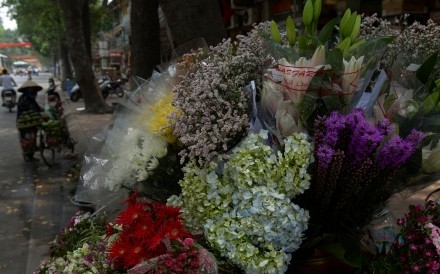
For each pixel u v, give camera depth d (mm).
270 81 1595
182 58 1953
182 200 1632
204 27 3480
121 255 1471
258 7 7379
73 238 2221
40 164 8109
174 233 1425
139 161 1700
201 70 1716
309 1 1574
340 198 1463
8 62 75562
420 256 1407
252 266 1399
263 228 1384
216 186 1489
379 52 1551
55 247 2291
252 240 1433
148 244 1440
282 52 1578
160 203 1633
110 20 31266
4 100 16906
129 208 1543
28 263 4195
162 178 1738
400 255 1487
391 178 1436
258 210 1371
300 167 1406
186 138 1514
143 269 1377
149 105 1815
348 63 1508
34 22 32719
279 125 1532
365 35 1933
